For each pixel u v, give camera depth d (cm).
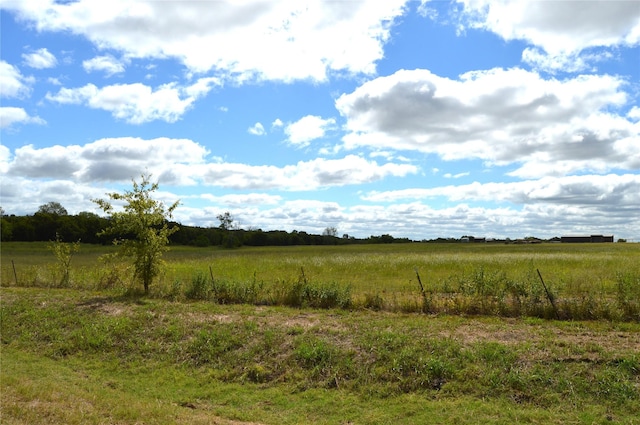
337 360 1080
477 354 1020
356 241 14238
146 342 1320
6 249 7531
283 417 861
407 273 2711
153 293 1922
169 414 811
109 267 2316
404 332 1197
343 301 1581
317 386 1005
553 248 7688
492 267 2894
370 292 1788
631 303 1309
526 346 1041
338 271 2911
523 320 1308
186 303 1716
